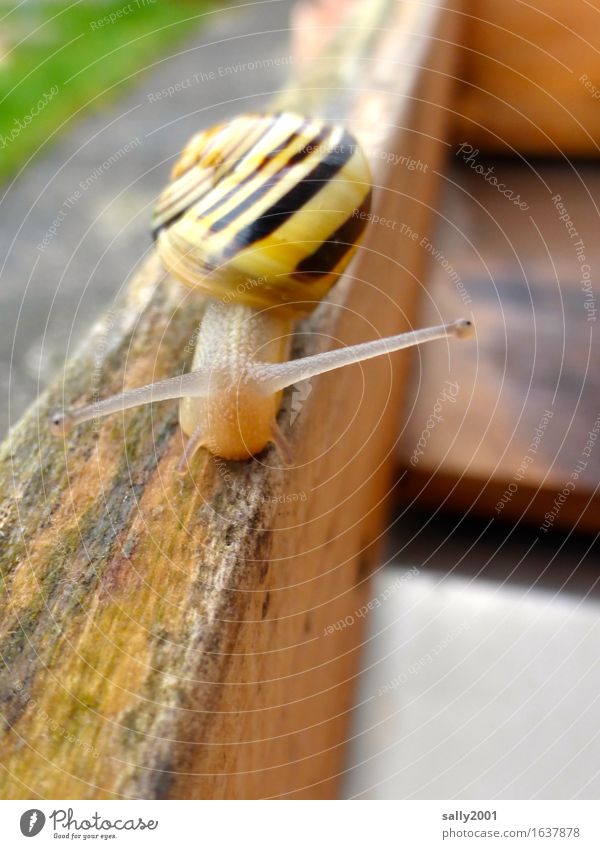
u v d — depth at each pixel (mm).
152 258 126
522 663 136
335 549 117
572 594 141
